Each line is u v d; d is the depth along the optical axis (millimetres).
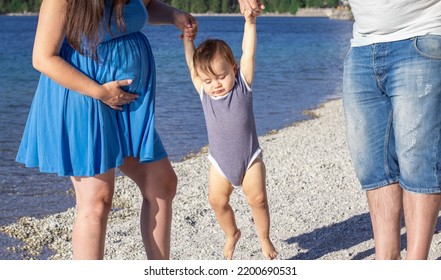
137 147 4164
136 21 4094
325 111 15953
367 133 4012
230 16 178000
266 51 40125
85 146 3994
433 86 3732
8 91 20516
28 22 107125
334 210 6676
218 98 4379
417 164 3805
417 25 3738
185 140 12203
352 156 4113
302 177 8320
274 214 6590
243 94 4398
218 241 5922
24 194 8359
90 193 4094
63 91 3992
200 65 4297
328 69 27844
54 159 4035
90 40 3898
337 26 101062
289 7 189500
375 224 4109
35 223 6902
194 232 6195
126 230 6355
